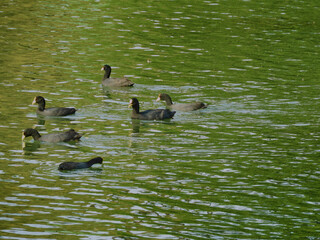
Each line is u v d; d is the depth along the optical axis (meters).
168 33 40.31
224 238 16.12
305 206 18.30
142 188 19.30
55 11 45.22
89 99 29.00
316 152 22.69
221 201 18.48
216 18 44.25
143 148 22.92
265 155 22.33
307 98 29.27
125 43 38.12
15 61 33.91
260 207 18.17
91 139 23.84
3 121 25.52
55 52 36.00
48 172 20.42
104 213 17.47
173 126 25.59
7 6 45.88
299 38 40.06
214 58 35.66
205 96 29.50
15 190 18.81
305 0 50.91
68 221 16.92
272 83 31.52
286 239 16.19
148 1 48.81
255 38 39.78
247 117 26.64
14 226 16.50
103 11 45.59
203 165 21.33
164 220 17.14
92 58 35.25
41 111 26.52
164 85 31.19
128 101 28.94
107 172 20.55
